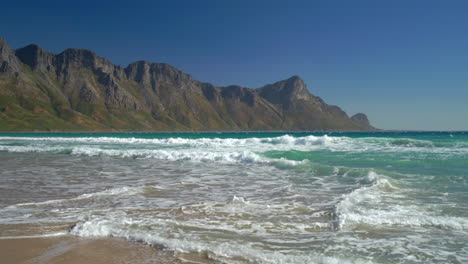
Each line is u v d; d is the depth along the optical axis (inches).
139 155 794.2
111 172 545.3
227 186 417.1
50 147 1090.7
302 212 284.7
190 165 641.6
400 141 1047.0
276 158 709.3
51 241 210.4
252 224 247.4
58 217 265.6
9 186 413.1
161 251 194.2
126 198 341.4
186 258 184.2
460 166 543.5
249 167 602.2
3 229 234.1
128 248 199.0
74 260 179.8
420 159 632.4
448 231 229.8
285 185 421.1
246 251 191.8
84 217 265.7
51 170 565.6
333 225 243.8
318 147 980.6
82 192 375.9
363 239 215.3
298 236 221.8
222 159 711.7
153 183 436.8
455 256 186.7
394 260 181.5
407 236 220.5
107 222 247.3
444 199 324.8
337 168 511.5
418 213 274.7
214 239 213.3
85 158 773.3
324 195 357.7
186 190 389.4
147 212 283.1
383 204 307.6
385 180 408.2
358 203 312.3
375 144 1042.7
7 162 689.0
